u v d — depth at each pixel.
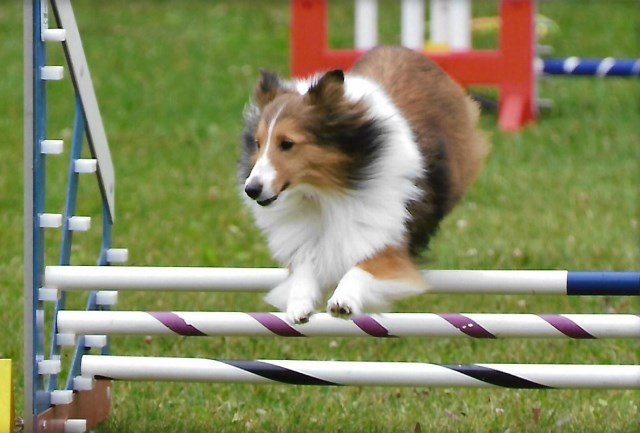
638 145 20.03
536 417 9.30
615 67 21.98
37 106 8.27
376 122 8.43
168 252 14.46
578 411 9.72
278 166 8.12
